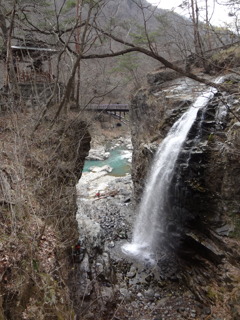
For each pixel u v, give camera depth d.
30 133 8.54
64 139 9.98
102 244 12.88
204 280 9.83
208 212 10.09
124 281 11.08
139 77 26.25
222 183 9.45
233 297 8.42
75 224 10.04
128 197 19.67
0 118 9.37
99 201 19.33
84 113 12.70
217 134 10.44
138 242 14.13
